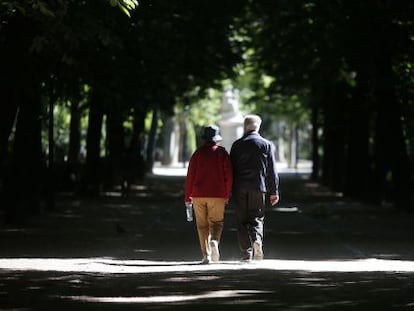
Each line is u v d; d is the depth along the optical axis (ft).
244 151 132.67
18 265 133.80
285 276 117.80
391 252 161.99
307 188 442.09
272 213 273.95
